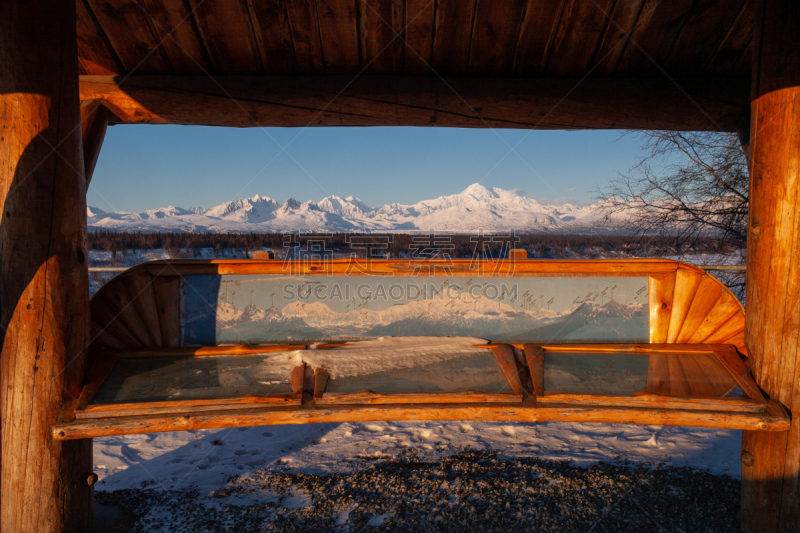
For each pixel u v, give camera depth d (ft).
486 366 8.32
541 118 11.71
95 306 8.52
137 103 10.93
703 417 7.16
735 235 27.02
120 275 8.77
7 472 7.04
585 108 11.53
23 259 7.00
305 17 10.32
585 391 7.64
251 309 9.48
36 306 7.04
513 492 9.20
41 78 7.03
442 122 11.79
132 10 9.91
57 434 6.83
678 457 10.78
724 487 9.27
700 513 8.39
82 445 7.55
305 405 7.27
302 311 9.57
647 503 8.73
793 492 7.27
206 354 8.58
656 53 11.19
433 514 8.45
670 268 9.50
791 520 7.30
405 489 9.38
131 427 6.93
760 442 7.60
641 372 8.20
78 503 7.47
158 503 8.93
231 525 8.13
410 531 7.92
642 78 11.62
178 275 9.31
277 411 7.09
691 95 11.47
